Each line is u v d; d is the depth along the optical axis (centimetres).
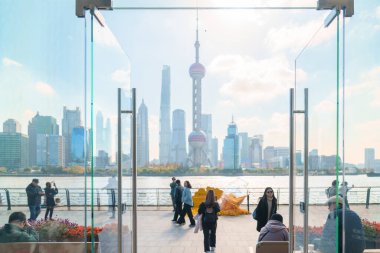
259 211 730
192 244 887
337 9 321
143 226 1138
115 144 365
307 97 397
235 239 945
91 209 310
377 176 981
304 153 393
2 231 571
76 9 328
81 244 573
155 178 4950
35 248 566
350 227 426
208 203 754
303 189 392
